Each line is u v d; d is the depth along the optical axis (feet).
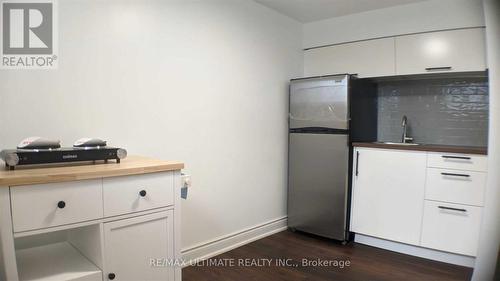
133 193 4.73
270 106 10.28
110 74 6.30
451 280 7.26
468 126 9.59
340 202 9.53
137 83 6.73
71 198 4.11
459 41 8.66
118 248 4.62
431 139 10.27
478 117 9.41
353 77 9.57
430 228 8.34
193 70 7.83
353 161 9.58
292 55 11.10
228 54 8.72
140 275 4.90
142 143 6.87
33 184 3.81
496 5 6.49
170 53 7.30
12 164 4.13
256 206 9.96
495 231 6.39
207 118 8.24
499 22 6.45
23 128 5.29
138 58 6.72
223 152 8.75
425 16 9.11
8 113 5.13
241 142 9.29
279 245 9.43
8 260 3.68
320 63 11.25
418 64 9.30
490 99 6.52
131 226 4.75
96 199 4.34
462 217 7.89
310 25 11.43
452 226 8.03
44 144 4.65
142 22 6.75
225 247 8.92
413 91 10.54
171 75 7.34
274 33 10.27
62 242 5.57
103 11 6.15
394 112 10.95
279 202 10.90
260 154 10.00
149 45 6.89
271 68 10.23
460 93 9.70
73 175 4.07
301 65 11.50
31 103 5.36
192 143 7.89
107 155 4.97
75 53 5.81
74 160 4.64
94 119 6.10
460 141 9.73
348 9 10.03
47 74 5.51
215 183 8.57
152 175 4.95
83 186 4.21
